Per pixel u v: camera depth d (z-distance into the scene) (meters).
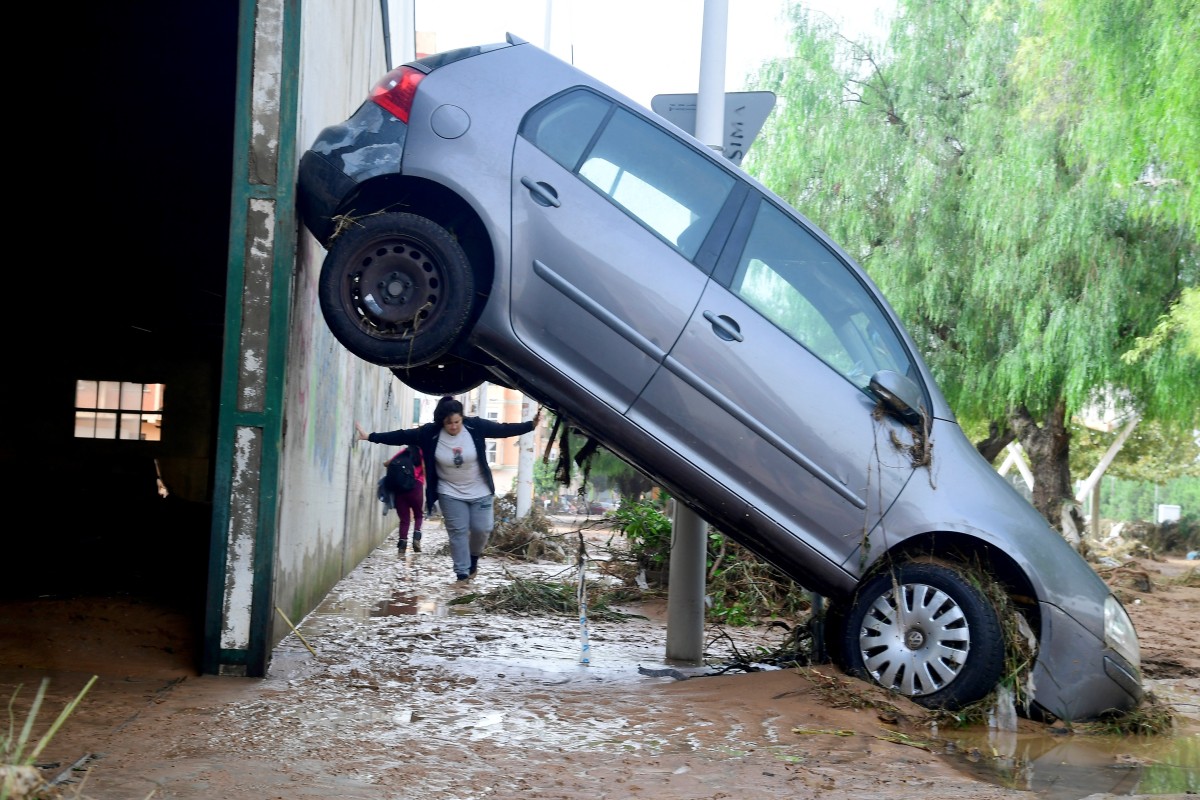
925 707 5.99
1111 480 76.12
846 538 6.18
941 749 5.35
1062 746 5.59
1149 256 18.78
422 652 7.59
